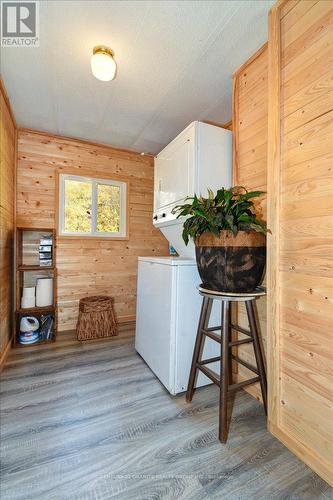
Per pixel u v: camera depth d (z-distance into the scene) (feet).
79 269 9.23
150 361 6.23
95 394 5.23
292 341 3.74
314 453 3.43
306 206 3.51
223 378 4.01
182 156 5.80
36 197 8.53
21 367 6.34
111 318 8.61
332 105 3.18
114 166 9.84
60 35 4.52
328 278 3.23
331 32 3.20
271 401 4.08
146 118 7.52
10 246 7.55
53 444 3.89
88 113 7.29
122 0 3.85
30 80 5.79
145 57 5.04
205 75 5.59
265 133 4.77
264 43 4.68
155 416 4.56
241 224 3.95
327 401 3.26
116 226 10.11
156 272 5.98
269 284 4.07
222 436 3.94
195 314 5.41
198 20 4.20
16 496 3.10
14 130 7.89
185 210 4.53
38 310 7.85
